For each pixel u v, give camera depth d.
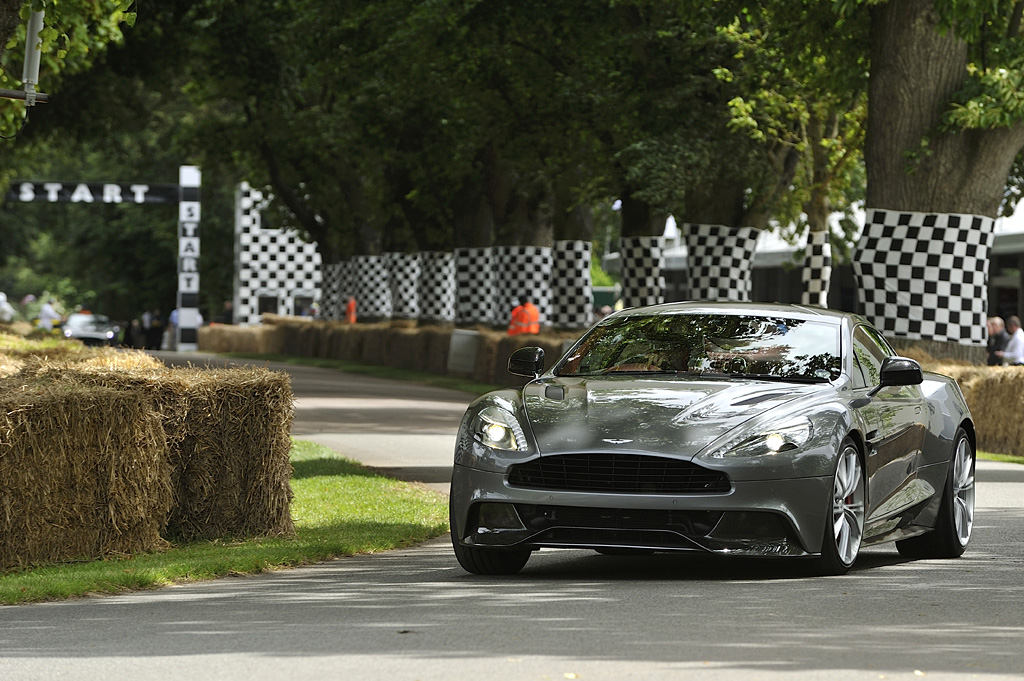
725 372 25.62
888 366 26.00
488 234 111.44
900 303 51.91
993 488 40.41
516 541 23.20
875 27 52.47
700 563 25.69
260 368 29.14
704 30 59.50
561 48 75.81
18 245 197.25
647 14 69.62
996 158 51.19
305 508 34.25
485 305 111.38
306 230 144.50
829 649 17.48
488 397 24.84
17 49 49.94
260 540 28.20
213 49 86.81
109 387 26.66
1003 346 75.56
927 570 25.28
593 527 22.83
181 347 156.25
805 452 22.91
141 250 194.75
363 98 96.00
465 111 84.12
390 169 112.81
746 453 22.61
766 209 72.88
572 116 75.00
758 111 69.38
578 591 22.17
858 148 83.12
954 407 28.97
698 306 27.64
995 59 52.19
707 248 73.69
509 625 19.16
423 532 30.22
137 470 26.09
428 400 75.69
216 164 126.25
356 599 21.59
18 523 24.59
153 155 170.88
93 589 22.41
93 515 25.64
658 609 20.34
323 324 131.00
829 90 63.09
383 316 139.12
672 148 67.56
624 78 71.62
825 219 86.00
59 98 91.19
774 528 22.77
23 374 28.55
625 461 22.73
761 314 26.98
